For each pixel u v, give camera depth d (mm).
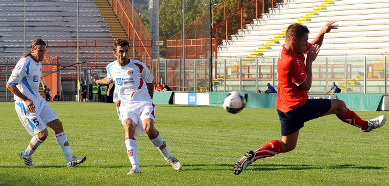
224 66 46312
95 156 11555
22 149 13016
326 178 8484
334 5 59094
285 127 8414
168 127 20781
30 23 67750
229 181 8141
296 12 61625
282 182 8078
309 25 58625
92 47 66688
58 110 34438
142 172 9023
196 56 48656
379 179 8414
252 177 8562
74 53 65562
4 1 70375
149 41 57031
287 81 8102
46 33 67312
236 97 9461
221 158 11289
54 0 70250
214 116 28219
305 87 7992
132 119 8836
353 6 57500
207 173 8953
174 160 9273
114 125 21547
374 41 51812
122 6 67500
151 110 8898
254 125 21922
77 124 22047
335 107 8344
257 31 62562
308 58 8219
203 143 14742
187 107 40094
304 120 8266
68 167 9703
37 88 9711
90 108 37562
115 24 68688
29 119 9516
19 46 65125
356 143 14773
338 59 42312
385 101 35781
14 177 8477
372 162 10562
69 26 67875
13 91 9312
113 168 9586
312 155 11805
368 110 36281
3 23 67562
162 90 49500
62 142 9680
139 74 9000
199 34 48781
